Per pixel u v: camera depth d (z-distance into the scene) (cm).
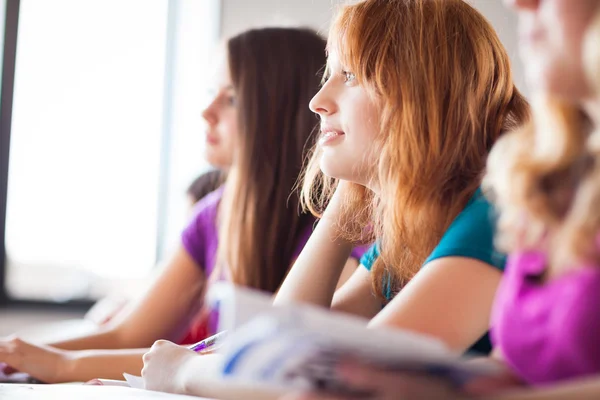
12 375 130
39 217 339
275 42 170
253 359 55
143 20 345
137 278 341
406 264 97
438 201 93
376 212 108
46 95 341
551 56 63
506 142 71
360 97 99
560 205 65
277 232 160
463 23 101
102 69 344
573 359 61
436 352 50
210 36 341
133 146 344
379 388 53
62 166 341
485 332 83
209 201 179
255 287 158
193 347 107
